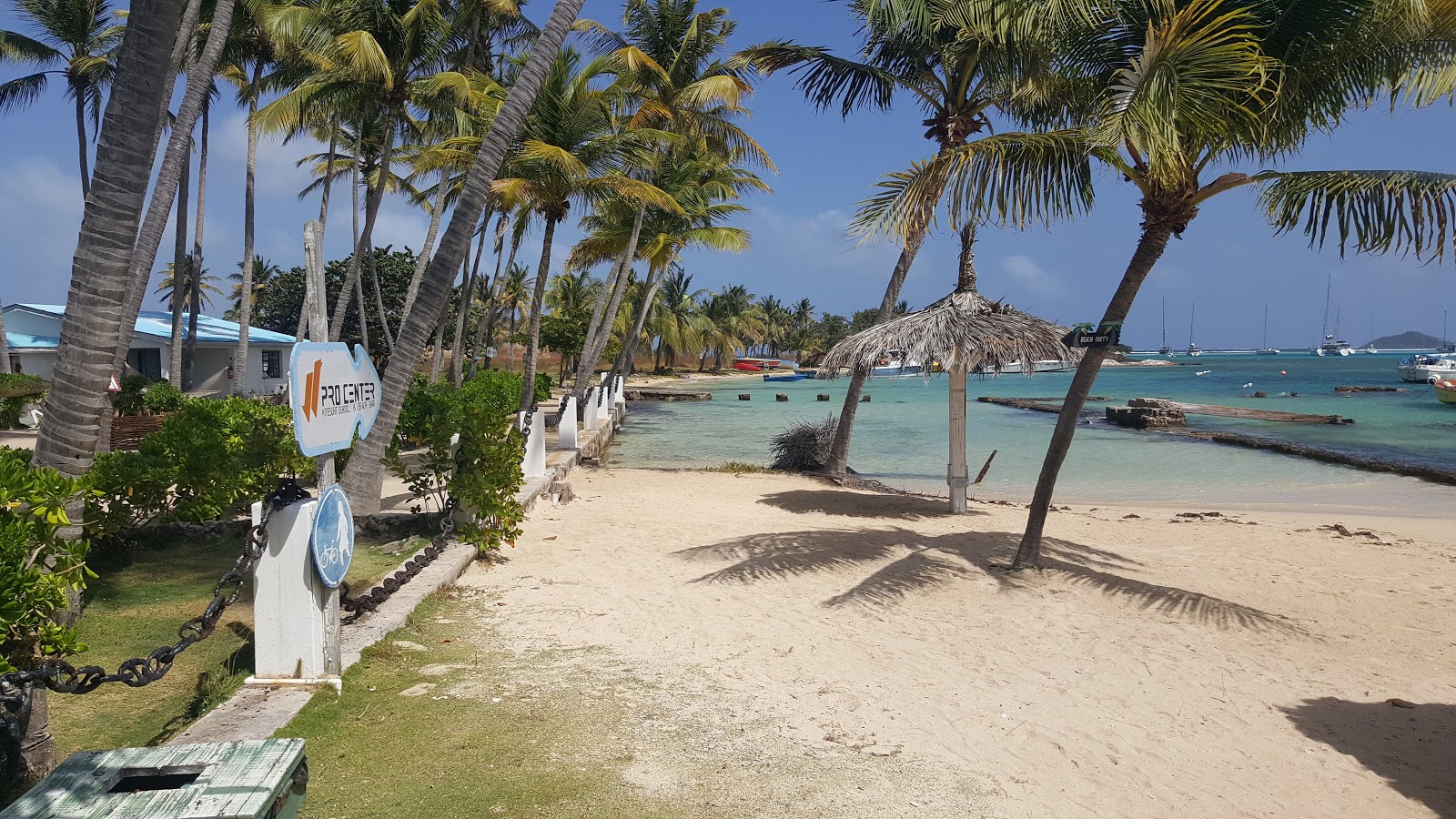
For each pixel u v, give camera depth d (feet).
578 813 11.64
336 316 78.74
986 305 37.81
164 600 21.77
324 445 15.53
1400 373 226.38
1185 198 24.61
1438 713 16.88
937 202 23.80
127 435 57.67
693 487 47.55
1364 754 14.97
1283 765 14.47
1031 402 144.87
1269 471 63.26
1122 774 13.89
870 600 23.91
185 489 26.37
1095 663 19.26
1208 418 112.16
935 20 33.53
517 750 13.57
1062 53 26.30
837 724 15.39
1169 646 20.59
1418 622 23.18
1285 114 24.50
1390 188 22.61
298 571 15.38
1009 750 14.62
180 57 41.70
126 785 8.67
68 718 14.55
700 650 19.45
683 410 141.18
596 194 72.54
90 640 18.65
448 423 31.19
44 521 12.44
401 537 29.63
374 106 76.13
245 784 8.18
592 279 207.92
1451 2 21.44
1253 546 33.24
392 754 13.17
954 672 18.43
